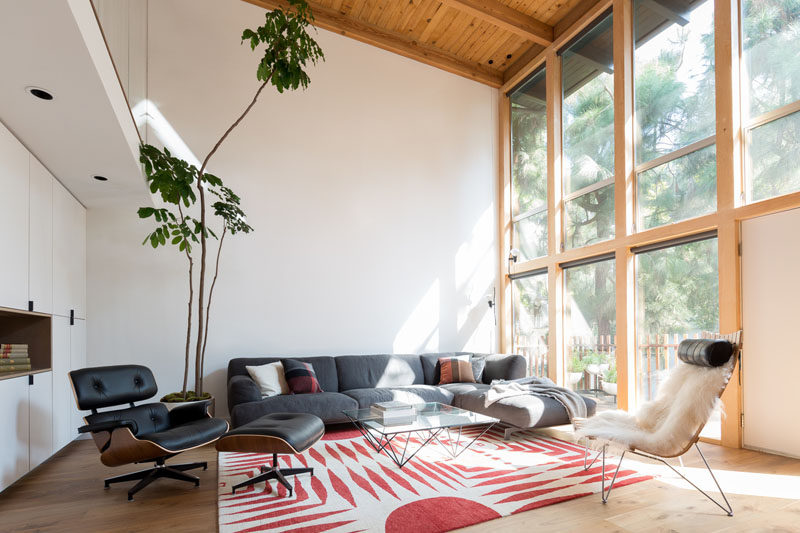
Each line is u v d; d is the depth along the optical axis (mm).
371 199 5754
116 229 4539
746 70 3873
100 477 3035
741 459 3361
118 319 4480
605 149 5199
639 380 4625
